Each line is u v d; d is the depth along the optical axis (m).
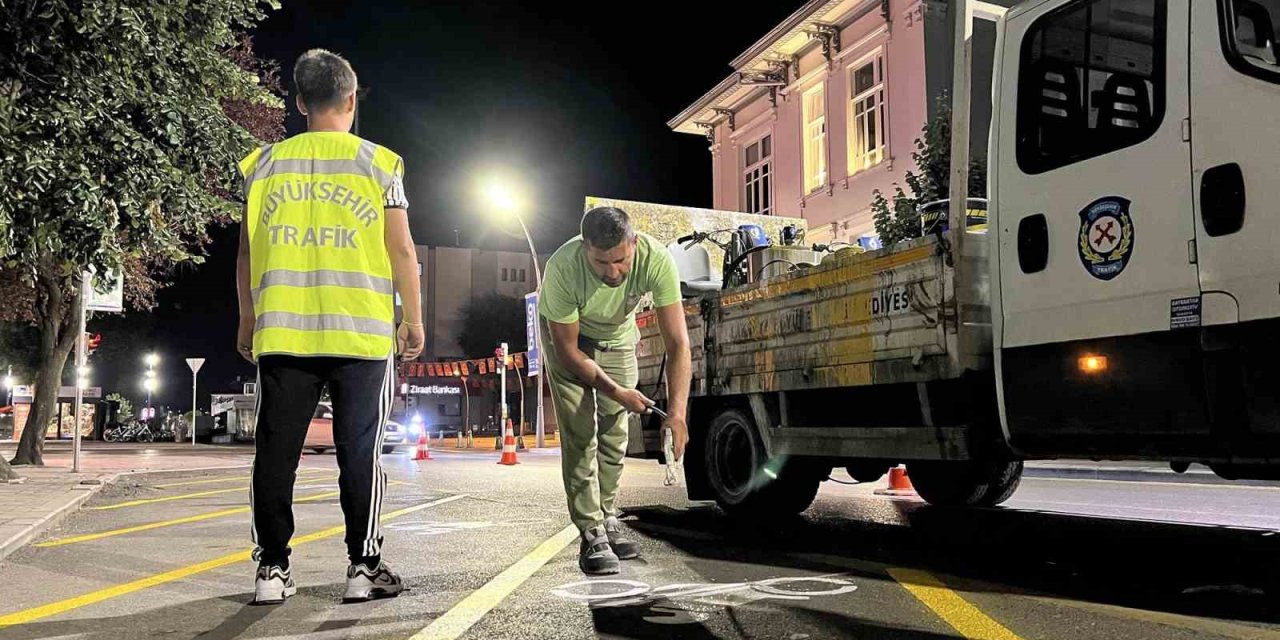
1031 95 4.58
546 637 3.26
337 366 3.72
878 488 9.54
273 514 3.79
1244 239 3.57
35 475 12.27
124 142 7.89
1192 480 10.48
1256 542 5.39
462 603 3.84
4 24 7.38
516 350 53.38
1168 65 3.92
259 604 3.85
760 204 23.30
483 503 8.30
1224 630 3.27
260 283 3.65
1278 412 3.45
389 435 27.70
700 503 8.13
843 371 5.56
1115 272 4.05
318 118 3.83
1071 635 3.22
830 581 4.28
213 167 9.18
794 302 6.04
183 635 3.37
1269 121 3.52
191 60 9.09
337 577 4.54
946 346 4.77
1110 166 4.12
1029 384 4.44
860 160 19.58
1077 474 11.71
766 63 22.05
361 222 3.71
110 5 7.66
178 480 12.48
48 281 14.66
